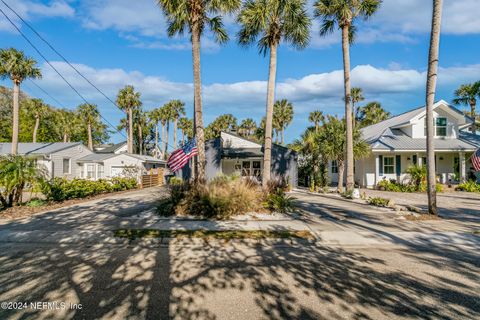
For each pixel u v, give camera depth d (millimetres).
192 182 10898
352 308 3607
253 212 9844
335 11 15578
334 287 4254
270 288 4207
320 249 6285
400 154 21562
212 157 21484
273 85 13953
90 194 15406
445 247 6453
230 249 6230
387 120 27188
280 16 13461
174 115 47812
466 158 22156
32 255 5750
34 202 11227
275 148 21297
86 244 6539
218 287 4230
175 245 6512
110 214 9727
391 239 6988
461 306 3680
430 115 9758
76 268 5012
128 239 6852
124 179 20031
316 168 21547
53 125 44938
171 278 4574
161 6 12688
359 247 6457
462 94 25906
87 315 3379
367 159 22281
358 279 4570
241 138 23594
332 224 8414
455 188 19172
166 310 3518
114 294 3963
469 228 8062
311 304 3709
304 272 4879
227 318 3336
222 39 14578
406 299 3869
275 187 12672
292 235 7184
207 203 9406
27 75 22141
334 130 17906
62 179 13461
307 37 14125
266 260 5523
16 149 21922
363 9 15266
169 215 9398
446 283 4426
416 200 14398
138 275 4695
